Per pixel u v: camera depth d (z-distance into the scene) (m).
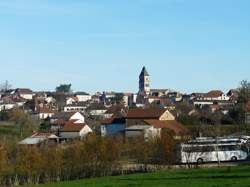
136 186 61.88
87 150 101.12
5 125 186.88
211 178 66.31
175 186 58.75
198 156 105.75
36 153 97.38
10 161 97.56
